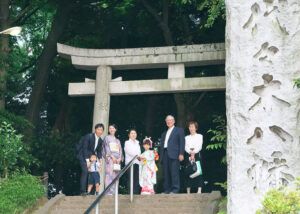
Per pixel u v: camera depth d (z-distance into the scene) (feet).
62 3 71.00
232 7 30.37
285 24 29.76
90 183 45.44
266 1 30.04
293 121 28.99
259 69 29.60
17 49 75.56
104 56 61.00
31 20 81.41
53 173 75.92
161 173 65.00
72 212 41.83
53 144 71.15
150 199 42.11
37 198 44.21
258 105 29.37
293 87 29.22
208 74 75.00
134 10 76.02
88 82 61.16
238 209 28.63
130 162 39.52
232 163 29.19
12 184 44.06
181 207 40.32
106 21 77.00
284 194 26.11
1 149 50.78
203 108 75.05
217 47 59.16
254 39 29.86
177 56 59.57
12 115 61.11
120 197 43.19
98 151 45.91
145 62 60.08
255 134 29.19
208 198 40.81
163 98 78.02
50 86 79.61
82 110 79.51
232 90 29.78
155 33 77.66
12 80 71.92
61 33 70.74
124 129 79.36
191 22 76.18
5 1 66.64
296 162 28.66
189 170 43.75
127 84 59.88
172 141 43.45
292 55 29.50
